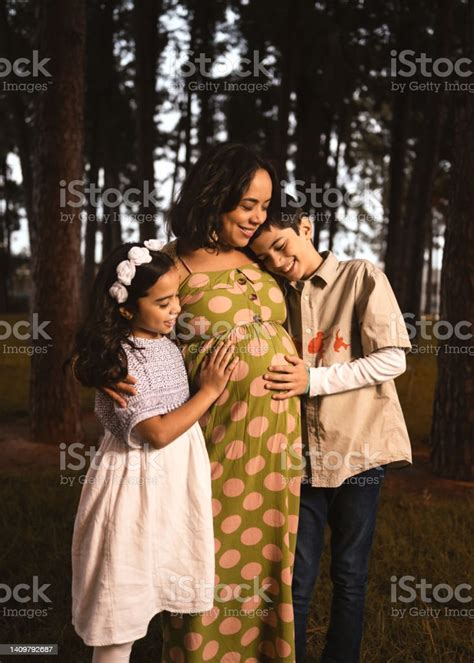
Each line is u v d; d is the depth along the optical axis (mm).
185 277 2322
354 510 2393
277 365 2246
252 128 17812
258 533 2258
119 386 2061
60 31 6488
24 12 14656
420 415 8438
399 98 15047
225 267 2334
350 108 18312
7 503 4539
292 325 2514
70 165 6590
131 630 2059
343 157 23328
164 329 2146
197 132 20047
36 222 6633
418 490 5262
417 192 15469
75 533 2139
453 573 3480
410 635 2873
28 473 5520
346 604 2379
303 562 2418
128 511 2080
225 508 2240
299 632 2424
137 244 2207
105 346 2074
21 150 14836
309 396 2318
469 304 5594
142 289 2064
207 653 2258
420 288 15688
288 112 14117
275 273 2430
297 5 13906
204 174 2254
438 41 13375
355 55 14859
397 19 14766
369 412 2393
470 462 5559
